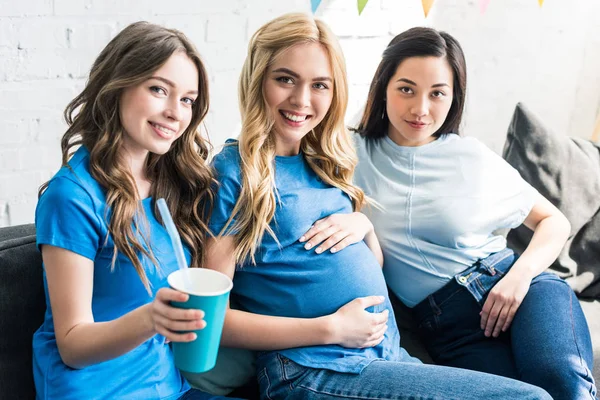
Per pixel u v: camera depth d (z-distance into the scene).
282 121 1.47
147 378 1.29
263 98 1.45
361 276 1.49
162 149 1.28
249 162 1.42
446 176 1.73
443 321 1.71
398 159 1.76
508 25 2.55
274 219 1.46
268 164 1.45
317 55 1.44
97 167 1.26
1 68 1.74
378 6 2.29
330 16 2.21
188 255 1.39
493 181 1.76
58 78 1.82
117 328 1.13
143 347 1.30
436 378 1.33
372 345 1.45
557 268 2.02
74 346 1.17
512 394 1.30
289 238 1.46
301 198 1.49
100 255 1.26
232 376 1.49
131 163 1.32
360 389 1.33
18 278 1.34
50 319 1.31
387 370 1.36
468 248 1.74
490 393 1.30
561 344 1.52
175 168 1.39
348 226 1.53
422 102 1.66
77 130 1.31
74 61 1.84
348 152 1.59
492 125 2.64
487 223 1.74
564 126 2.76
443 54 1.65
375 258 1.57
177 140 1.38
